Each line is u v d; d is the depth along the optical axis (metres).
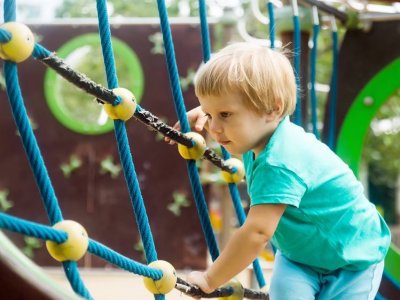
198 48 4.47
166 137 1.66
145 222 1.47
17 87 1.10
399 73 2.92
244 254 1.44
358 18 2.94
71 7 11.34
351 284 1.57
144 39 4.53
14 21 1.13
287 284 1.60
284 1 2.83
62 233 1.02
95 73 8.27
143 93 4.52
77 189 4.57
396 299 2.89
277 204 1.43
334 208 1.52
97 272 4.54
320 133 3.20
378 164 10.31
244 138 1.49
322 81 7.45
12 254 0.83
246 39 2.99
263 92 1.47
